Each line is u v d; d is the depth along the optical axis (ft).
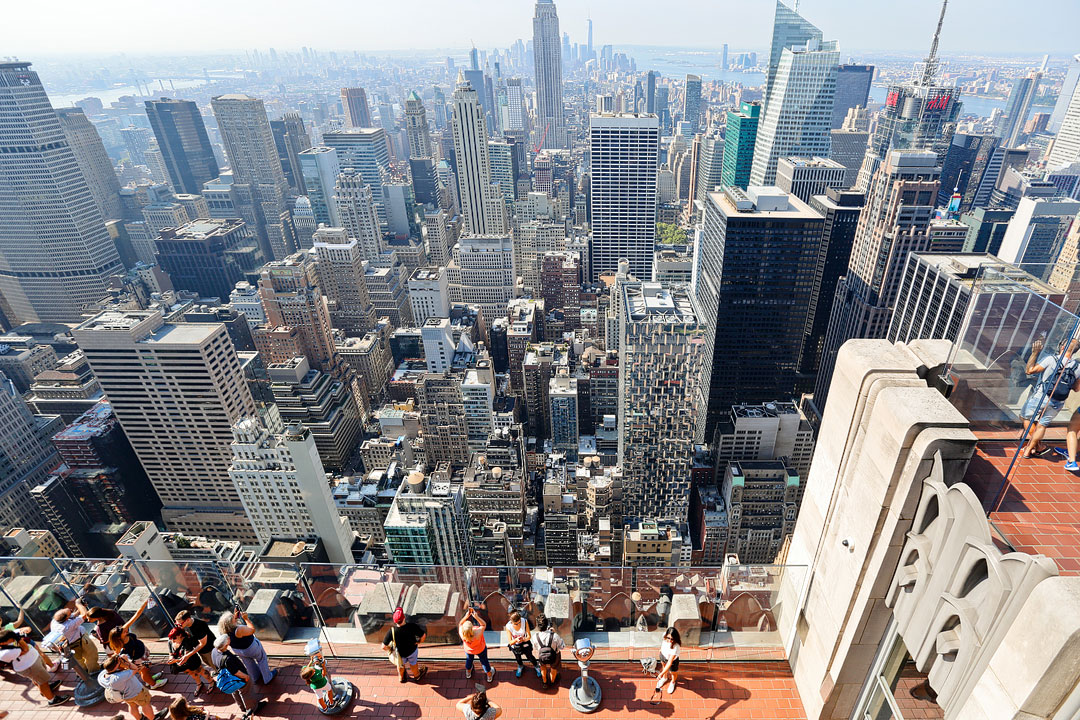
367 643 51.60
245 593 52.47
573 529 353.31
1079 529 29.25
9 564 54.29
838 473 37.93
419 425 501.56
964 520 24.98
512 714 45.01
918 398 30.12
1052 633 19.48
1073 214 437.58
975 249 544.62
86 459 419.95
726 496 384.47
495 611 51.67
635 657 48.96
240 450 301.22
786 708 43.98
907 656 32.40
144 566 53.52
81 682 48.67
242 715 45.98
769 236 427.33
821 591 40.29
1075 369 30.63
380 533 385.91
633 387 318.86
